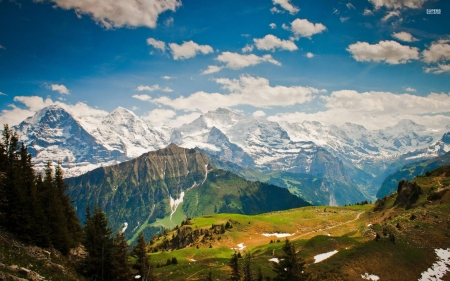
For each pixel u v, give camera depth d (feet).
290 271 233.55
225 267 349.61
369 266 290.97
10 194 224.33
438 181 543.39
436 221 383.45
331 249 335.67
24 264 179.52
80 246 297.74
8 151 310.65
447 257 318.45
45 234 229.45
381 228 377.30
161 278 338.95
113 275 252.42
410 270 293.64
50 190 269.03
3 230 210.79
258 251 433.07
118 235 272.92
